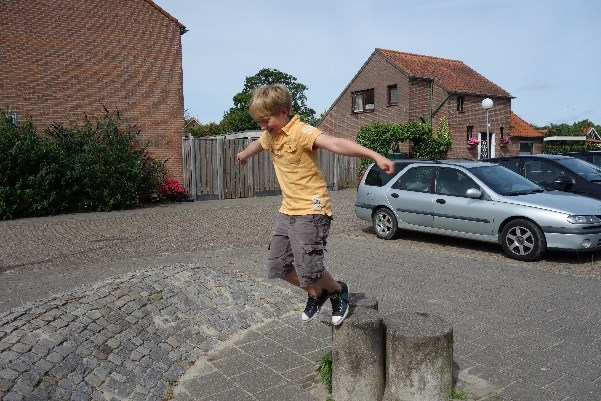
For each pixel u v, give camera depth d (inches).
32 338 146.6
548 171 401.7
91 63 639.8
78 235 417.7
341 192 800.3
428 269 288.0
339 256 326.0
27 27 596.7
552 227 292.0
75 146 585.6
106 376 144.0
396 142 990.4
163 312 186.7
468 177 338.0
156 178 654.5
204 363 165.9
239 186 729.6
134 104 671.1
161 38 690.8
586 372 155.6
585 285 251.0
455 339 183.5
